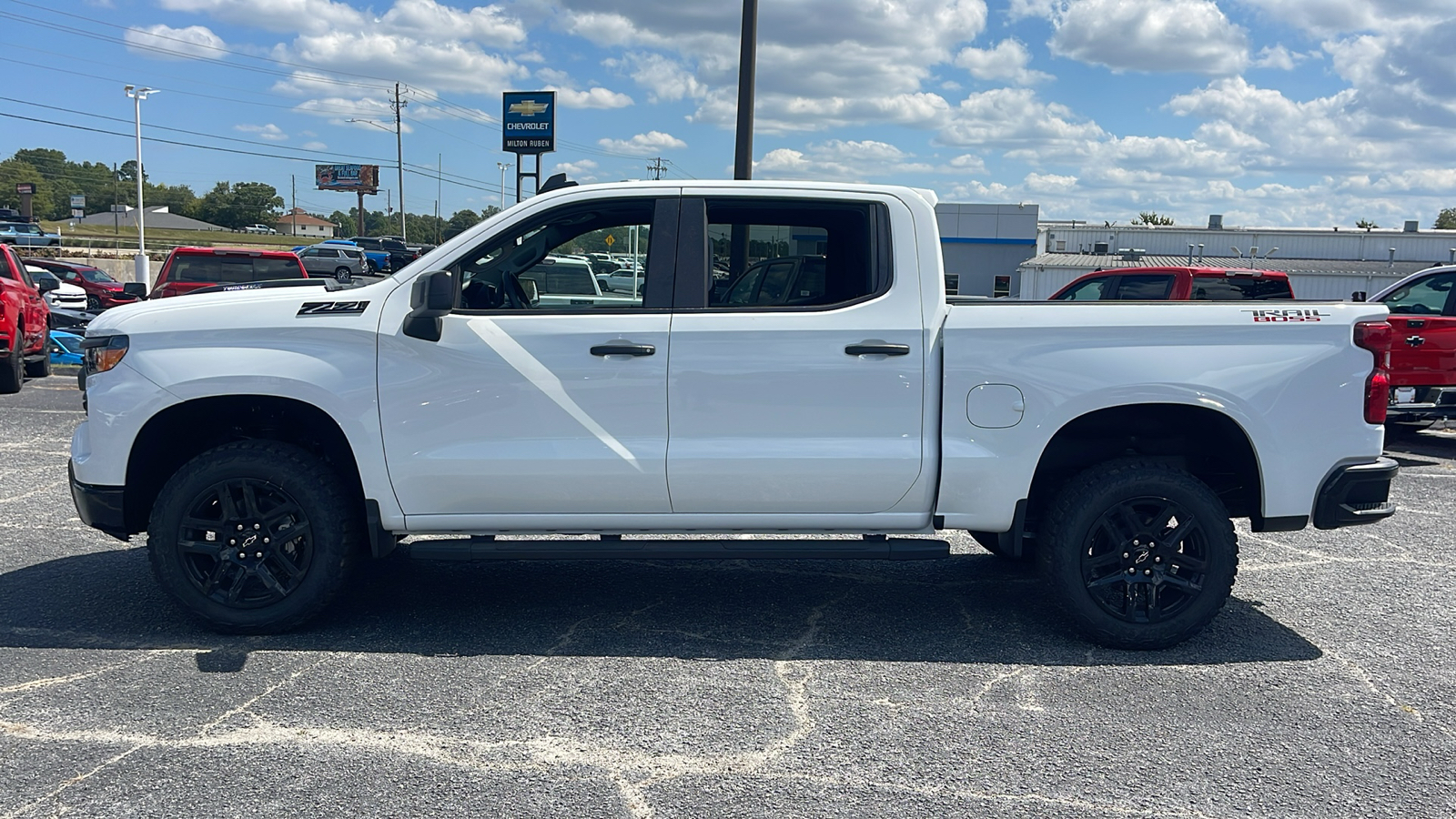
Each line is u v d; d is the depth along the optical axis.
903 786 3.36
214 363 4.50
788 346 4.48
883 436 4.54
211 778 3.34
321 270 46.81
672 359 4.48
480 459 4.51
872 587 5.66
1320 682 4.30
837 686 4.21
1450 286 10.81
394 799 3.23
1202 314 4.54
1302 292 41.84
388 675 4.25
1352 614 5.23
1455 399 10.45
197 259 16.44
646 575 5.84
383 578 5.70
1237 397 4.50
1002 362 4.50
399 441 4.53
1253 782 3.42
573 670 4.35
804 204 4.65
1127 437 4.93
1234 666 4.48
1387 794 3.35
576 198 4.66
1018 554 4.68
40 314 14.54
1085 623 4.62
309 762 3.47
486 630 4.85
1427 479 9.10
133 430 4.52
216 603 4.62
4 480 7.94
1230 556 4.56
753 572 5.92
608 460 4.50
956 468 4.52
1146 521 4.64
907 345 4.50
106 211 169.38
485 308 4.61
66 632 4.71
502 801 3.23
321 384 4.48
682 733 3.74
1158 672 4.41
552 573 5.85
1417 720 3.93
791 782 3.38
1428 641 4.83
